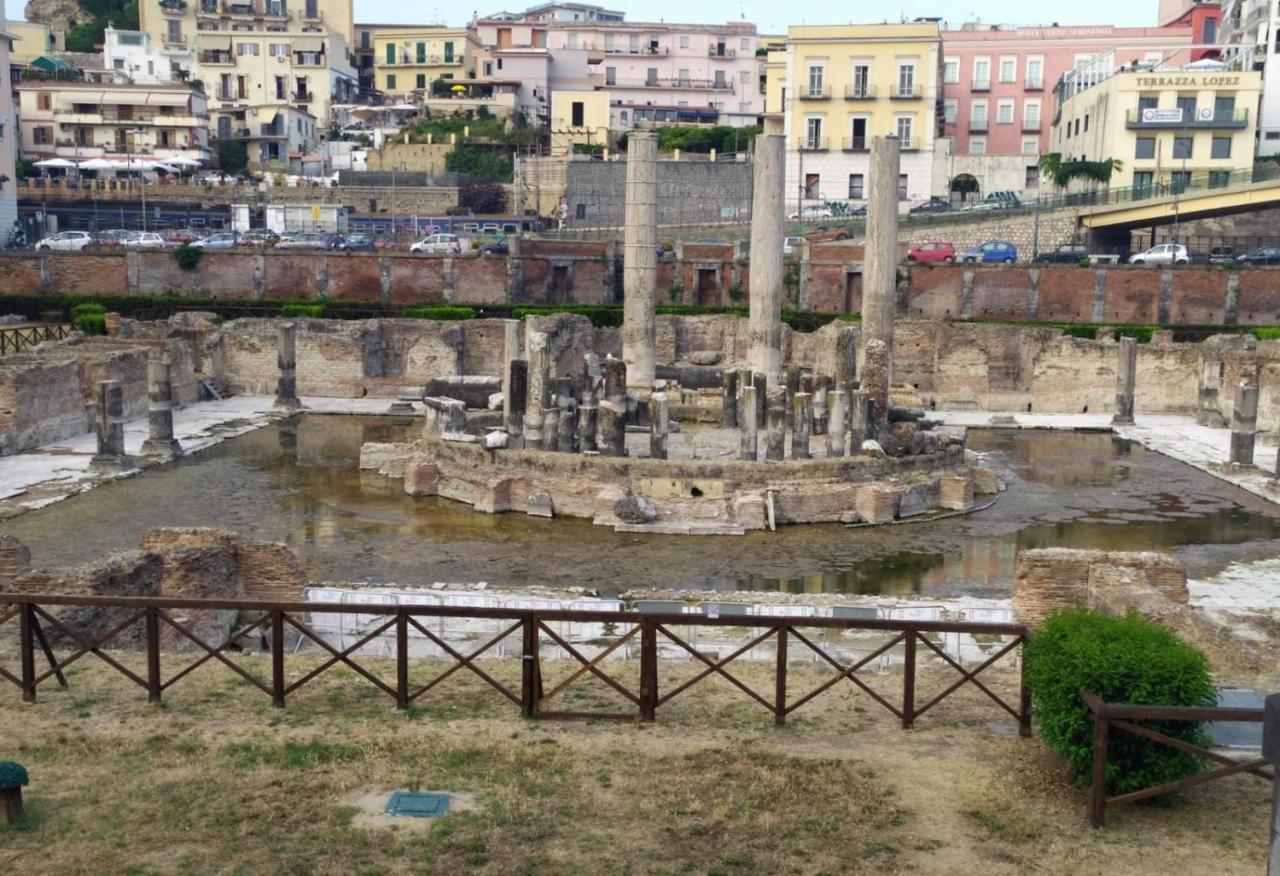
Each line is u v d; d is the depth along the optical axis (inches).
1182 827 537.0
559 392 1731.1
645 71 5625.0
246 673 675.4
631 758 603.8
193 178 4375.0
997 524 1456.7
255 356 2388.0
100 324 2522.1
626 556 1285.7
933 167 4072.3
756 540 1368.1
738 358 2659.9
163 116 4667.8
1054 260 3351.4
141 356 2082.9
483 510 1489.9
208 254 3100.4
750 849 515.8
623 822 538.0
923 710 648.4
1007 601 1047.6
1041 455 1923.0
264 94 5472.4
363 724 646.5
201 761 598.2
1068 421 2235.5
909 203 4030.5
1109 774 547.8
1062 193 3988.7
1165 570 902.4
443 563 1242.0
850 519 1465.3
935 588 1176.8
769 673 756.6
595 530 1403.8
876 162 1835.6
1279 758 411.2
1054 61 4530.0
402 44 5890.8
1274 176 3356.3
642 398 1882.4
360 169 4813.0
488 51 5684.1
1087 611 601.0
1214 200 3346.5
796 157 4077.3
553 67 5639.8
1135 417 2299.5
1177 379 2317.9
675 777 582.6
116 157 4303.6
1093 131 3986.2
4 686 702.5
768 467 1477.6
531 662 649.0
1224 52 4138.8
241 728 639.8
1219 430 2143.2
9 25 5487.2
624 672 757.9
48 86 4584.2
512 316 2839.6
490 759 601.9
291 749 609.9
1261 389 2042.3
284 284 3125.0
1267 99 3850.9
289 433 2005.4
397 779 577.9
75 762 597.3
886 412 1704.0
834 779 581.3
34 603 670.5
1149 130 3727.9
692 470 1473.9
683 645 650.2
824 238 3533.5
